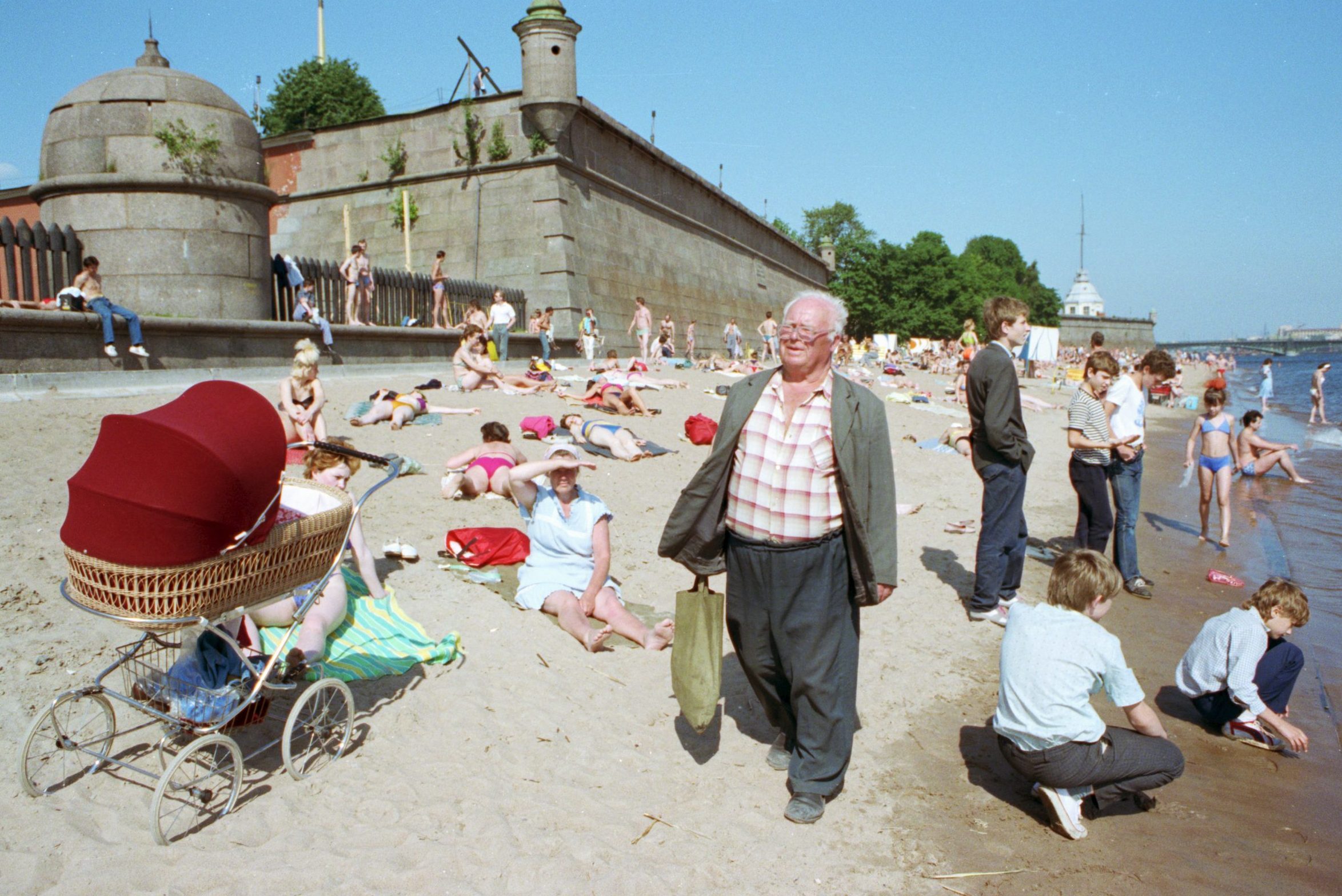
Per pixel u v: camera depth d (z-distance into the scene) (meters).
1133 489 7.32
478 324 19.45
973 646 5.93
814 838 3.69
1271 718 4.64
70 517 3.31
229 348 13.73
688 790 4.02
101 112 13.15
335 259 27.47
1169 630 6.58
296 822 3.55
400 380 15.92
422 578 6.20
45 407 9.38
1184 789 4.27
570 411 13.75
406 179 26.30
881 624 6.24
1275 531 10.51
